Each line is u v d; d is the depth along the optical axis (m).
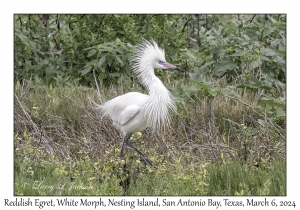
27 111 14.16
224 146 12.06
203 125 12.77
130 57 15.57
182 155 11.96
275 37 17.16
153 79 12.36
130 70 15.79
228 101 14.55
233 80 16.11
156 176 11.15
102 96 14.41
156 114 12.19
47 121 13.82
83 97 14.85
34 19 17.06
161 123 13.21
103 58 15.41
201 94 14.60
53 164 11.35
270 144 12.45
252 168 11.44
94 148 12.25
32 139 12.66
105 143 12.66
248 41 16.09
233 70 16.22
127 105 12.38
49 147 12.34
